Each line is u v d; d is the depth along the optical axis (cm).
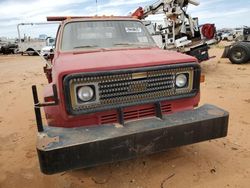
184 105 335
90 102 284
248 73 1058
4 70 1596
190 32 1181
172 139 291
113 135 270
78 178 343
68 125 294
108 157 269
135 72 291
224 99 672
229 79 945
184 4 1150
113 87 288
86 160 262
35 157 408
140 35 451
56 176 350
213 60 1522
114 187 321
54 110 300
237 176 330
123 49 400
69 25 435
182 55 340
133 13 1229
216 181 322
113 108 292
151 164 364
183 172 343
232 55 1334
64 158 254
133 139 275
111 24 447
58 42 414
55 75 304
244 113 555
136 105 302
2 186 336
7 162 396
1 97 819
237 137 440
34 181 344
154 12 1215
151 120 303
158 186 317
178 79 316
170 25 1132
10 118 600
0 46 3562
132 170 353
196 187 312
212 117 306
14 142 467
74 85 275
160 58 318
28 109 663
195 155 384
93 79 279
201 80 346
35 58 2592
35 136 488
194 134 300
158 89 308
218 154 386
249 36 1603
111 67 284
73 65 293
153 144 285
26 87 966
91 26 438
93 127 290
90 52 383
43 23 521
